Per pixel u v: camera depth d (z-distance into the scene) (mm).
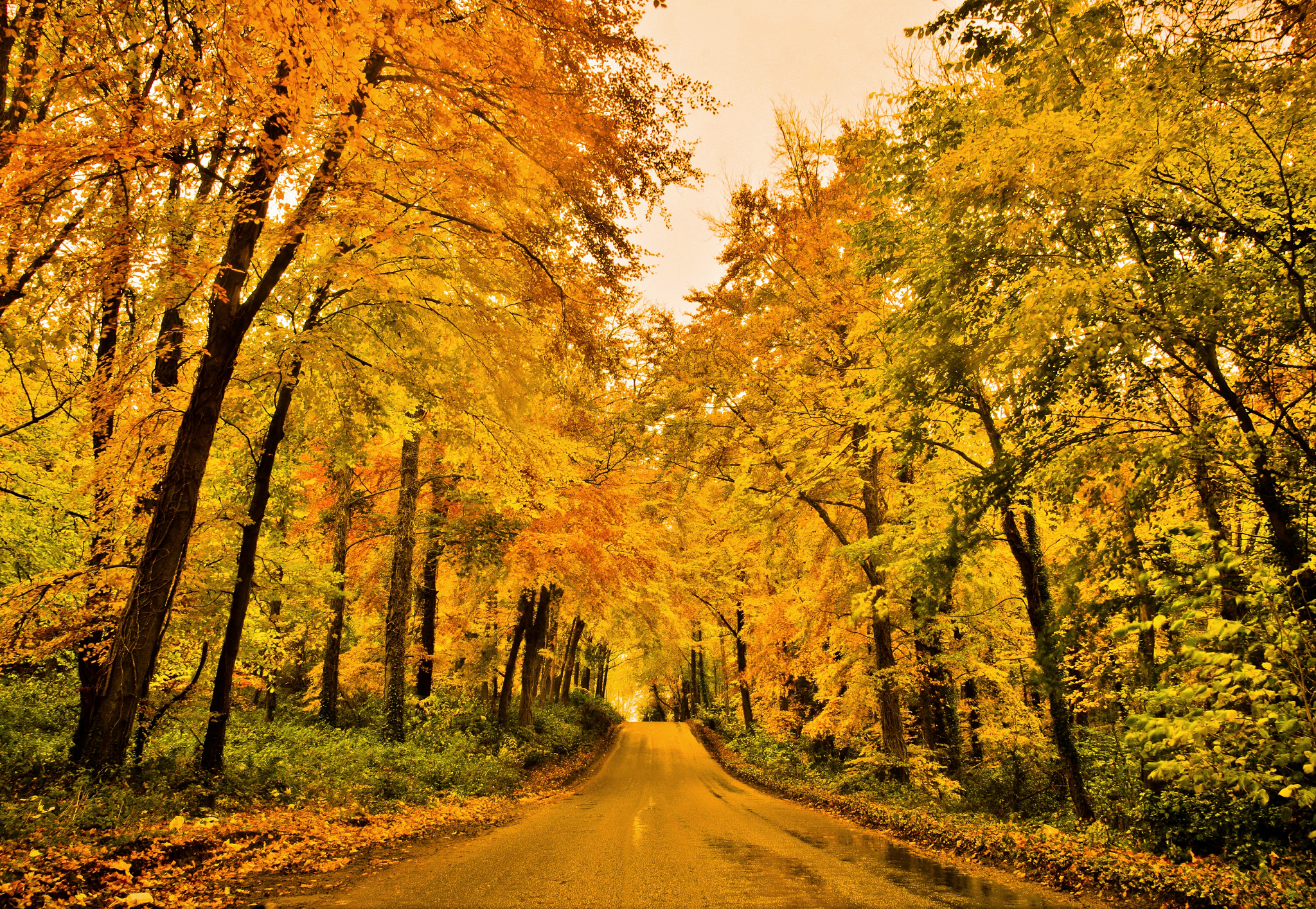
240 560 9625
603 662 46062
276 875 6043
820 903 5559
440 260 9867
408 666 20516
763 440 14125
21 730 9953
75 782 6984
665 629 24812
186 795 7656
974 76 8203
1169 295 5922
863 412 10031
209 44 5719
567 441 13523
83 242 6871
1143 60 6039
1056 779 15141
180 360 9211
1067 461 6527
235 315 8328
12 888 4621
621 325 13648
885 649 13734
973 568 12047
